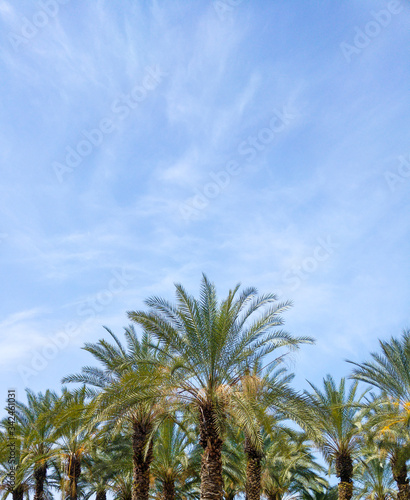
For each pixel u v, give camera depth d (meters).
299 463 31.09
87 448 26.05
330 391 25.92
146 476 20.80
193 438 26.61
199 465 26.56
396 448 24.52
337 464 25.16
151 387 17.09
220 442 16.58
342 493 24.42
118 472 28.61
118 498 31.98
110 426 21.92
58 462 28.09
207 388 16.89
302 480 33.84
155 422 20.20
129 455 26.62
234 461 27.12
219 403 16.66
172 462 26.80
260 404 16.80
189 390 17.03
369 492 35.19
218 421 16.06
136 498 20.27
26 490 30.73
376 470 33.53
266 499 31.66
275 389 16.95
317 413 17.23
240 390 17.03
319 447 24.84
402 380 23.42
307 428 16.33
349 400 25.95
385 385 23.91
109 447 26.61
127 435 26.55
